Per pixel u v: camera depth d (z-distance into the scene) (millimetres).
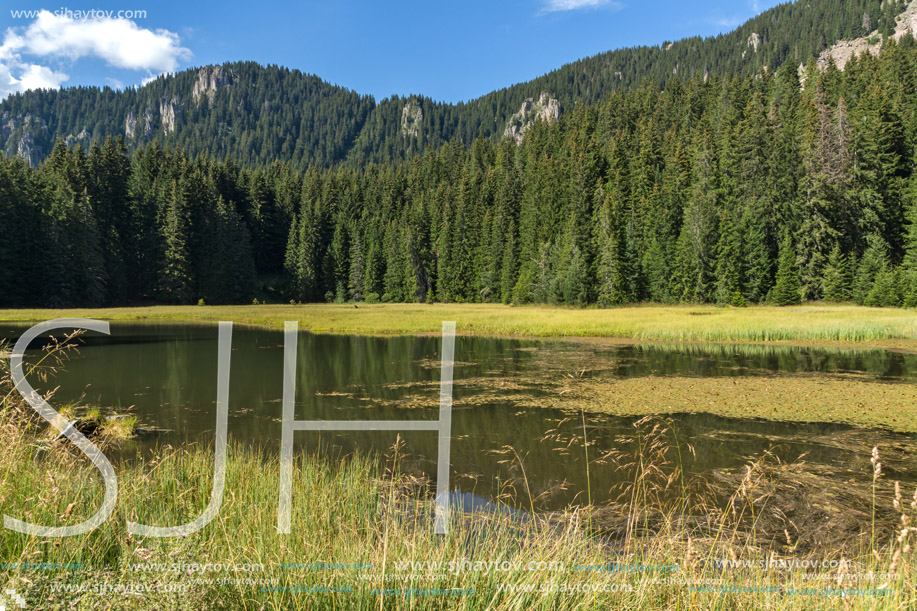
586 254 56594
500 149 101625
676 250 55250
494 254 70375
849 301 45406
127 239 64125
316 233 80750
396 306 63906
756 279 49344
